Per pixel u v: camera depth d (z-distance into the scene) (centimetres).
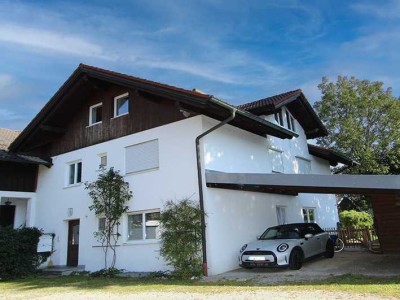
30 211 1812
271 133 1584
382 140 2898
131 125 1514
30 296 966
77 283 1168
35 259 1523
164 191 1344
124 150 1516
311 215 1988
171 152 1357
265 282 943
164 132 1395
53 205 1747
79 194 1639
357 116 3006
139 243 1371
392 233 1482
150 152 1430
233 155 1423
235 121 1420
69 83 1633
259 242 1237
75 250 1630
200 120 1300
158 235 1333
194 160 1287
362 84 3062
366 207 3553
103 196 1463
